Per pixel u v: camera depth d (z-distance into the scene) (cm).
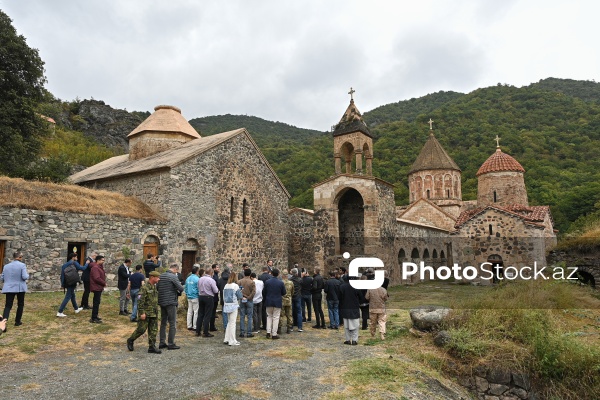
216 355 817
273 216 2384
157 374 683
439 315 964
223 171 2069
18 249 1336
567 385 758
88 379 652
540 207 2625
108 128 6391
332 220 2322
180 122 2528
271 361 771
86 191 1677
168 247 1750
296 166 5350
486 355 793
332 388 628
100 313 1143
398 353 842
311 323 1252
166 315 876
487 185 2822
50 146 4159
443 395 680
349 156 2508
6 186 1430
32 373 674
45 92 2755
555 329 888
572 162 5356
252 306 1029
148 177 1869
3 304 1129
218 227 2002
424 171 3650
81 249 1527
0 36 2389
